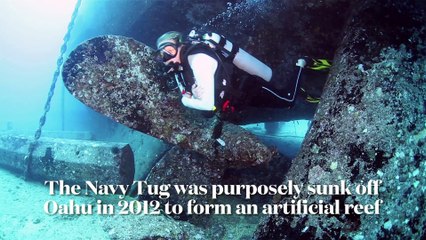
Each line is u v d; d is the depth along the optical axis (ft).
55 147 8.71
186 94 5.98
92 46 6.53
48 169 8.68
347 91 5.64
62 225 6.83
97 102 6.70
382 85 5.47
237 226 7.70
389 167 5.00
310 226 4.94
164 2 8.35
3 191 8.38
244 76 6.54
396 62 5.66
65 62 6.50
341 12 7.29
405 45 5.85
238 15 8.16
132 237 6.15
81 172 8.19
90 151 8.14
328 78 6.28
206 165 7.47
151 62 6.82
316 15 7.54
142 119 6.83
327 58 7.97
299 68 7.22
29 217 7.10
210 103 5.68
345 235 4.74
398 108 5.32
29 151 8.94
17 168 9.71
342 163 5.14
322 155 5.36
